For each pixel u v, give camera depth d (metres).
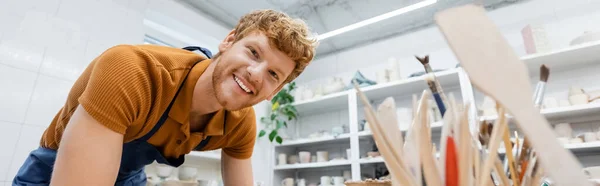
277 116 3.06
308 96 2.94
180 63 0.85
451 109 0.26
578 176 0.15
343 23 2.82
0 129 1.54
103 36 2.02
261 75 0.81
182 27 2.62
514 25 2.43
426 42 2.78
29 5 1.74
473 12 0.19
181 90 0.83
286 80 0.96
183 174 2.09
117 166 0.63
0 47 1.60
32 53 1.70
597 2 2.16
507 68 0.17
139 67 0.70
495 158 0.24
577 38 1.97
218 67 0.84
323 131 2.90
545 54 1.97
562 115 1.98
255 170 2.78
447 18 0.19
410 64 2.80
